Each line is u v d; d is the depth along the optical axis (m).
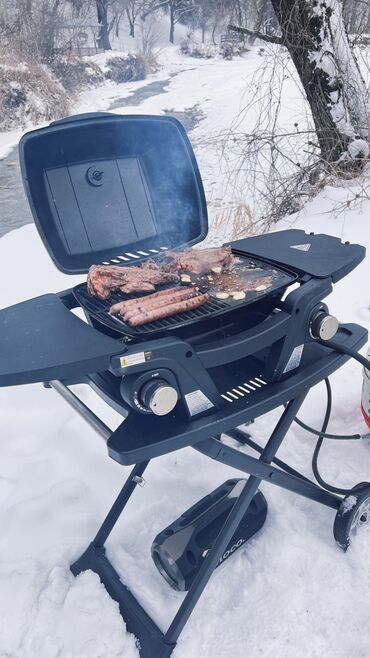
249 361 1.54
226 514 1.59
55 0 17.09
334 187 4.15
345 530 1.57
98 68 18.42
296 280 1.41
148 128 1.61
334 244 1.58
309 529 1.71
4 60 12.93
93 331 1.22
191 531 1.54
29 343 1.19
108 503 1.89
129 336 1.22
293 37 4.03
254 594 1.53
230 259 1.53
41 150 1.48
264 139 4.39
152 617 1.50
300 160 4.93
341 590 1.52
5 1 15.83
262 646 1.40
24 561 1.64
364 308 2.82
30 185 1.47
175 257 1.54
